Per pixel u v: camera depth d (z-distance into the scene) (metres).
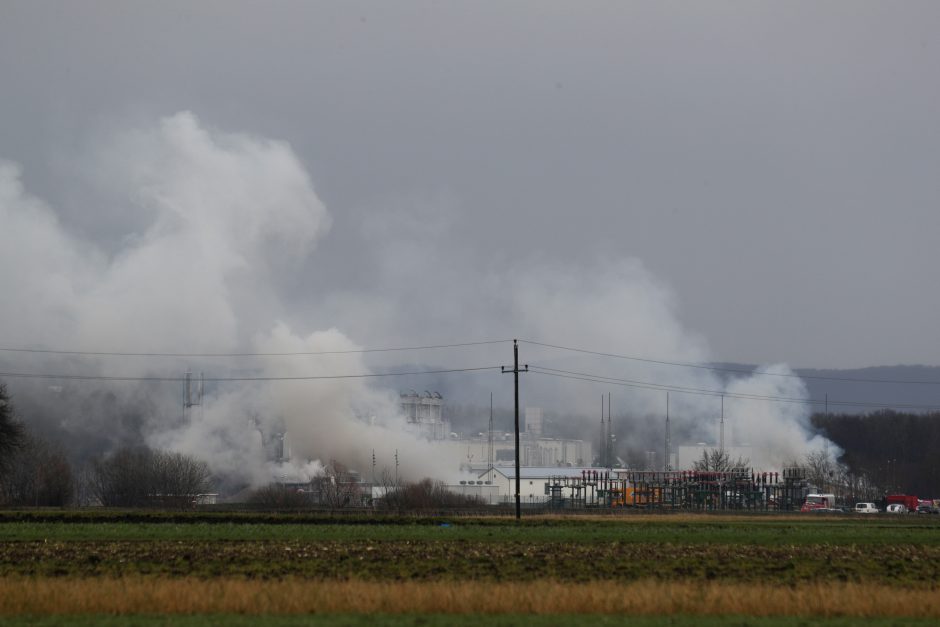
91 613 150.62
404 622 143.12
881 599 163.00
